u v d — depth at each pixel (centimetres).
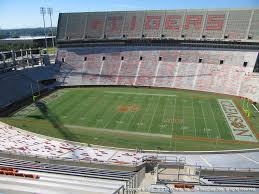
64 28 9975
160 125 5438
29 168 2875
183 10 9188
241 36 8094
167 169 2953
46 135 4953
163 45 9075
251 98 7075
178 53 8775
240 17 8356
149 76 8569
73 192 2327
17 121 5672
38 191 2341
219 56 8269
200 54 8519
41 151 3916
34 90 7738
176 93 7681
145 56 9025
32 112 6244
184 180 2530
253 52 7900
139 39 9238
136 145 4594
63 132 5119
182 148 4478
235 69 7888
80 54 9519
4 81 7444
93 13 10000
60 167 2958
